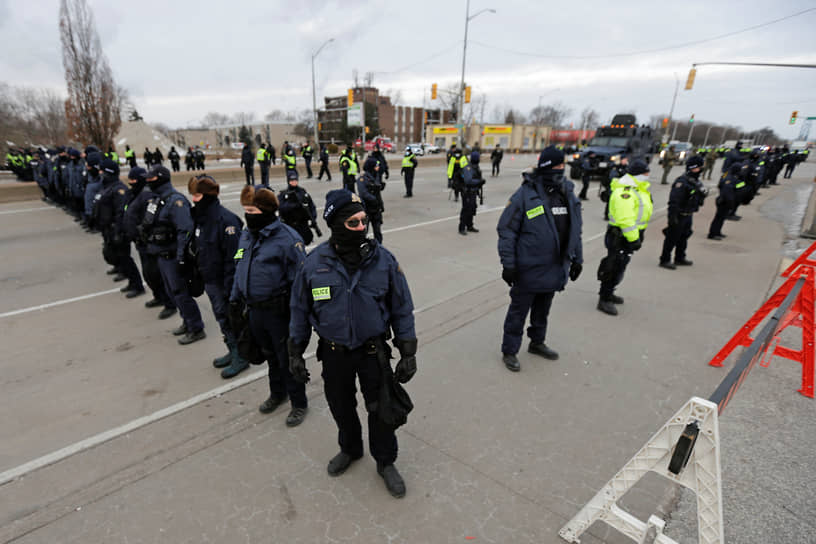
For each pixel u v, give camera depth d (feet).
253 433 9.23
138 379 11.34
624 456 8.50
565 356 12.47
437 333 13.97
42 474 8.03
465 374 11.50
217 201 10.46
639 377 11.34
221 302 10.94
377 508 7.30
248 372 11.73
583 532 6.67
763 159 47.11
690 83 56.85
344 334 6.68
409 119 282.15
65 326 14.58
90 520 7.04
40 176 39.63
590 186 57.98
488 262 21.94
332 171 74.23
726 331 14.02
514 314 11.35
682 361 12.15
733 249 24.64
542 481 7.88
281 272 8.55
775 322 8.18
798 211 37.88
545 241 10.61
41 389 10.84
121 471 8.11
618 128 65.72
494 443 8.88
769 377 11.43
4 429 9.32
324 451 8.72
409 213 35.63
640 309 15.87
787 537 6.77
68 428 9.36
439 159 92.79
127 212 13.70
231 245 10.43
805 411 10.00
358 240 6.45
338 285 6.51
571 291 17.92
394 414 6.74
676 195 19.42
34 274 20.29
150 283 14.40
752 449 8.77
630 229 13.84
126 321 15.03
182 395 10.62
